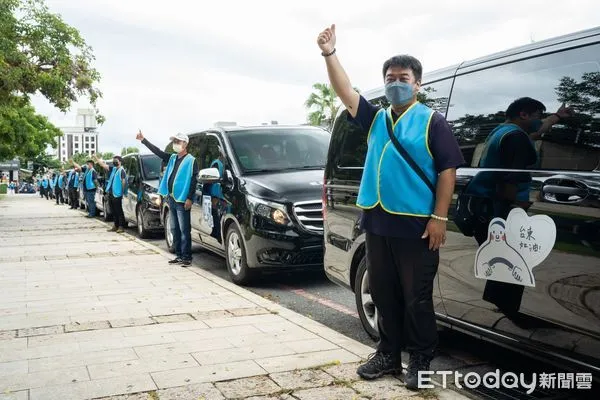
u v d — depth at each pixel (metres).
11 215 22.31
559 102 3.21
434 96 4.16
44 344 4.43
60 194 34.81
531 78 3.42
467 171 3.68
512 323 3.34
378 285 3.52
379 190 3.35
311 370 3.76
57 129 50.31
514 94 3.50
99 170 20.34
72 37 21.48
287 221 6.63
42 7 20.97
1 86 20.91
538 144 3.26
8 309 5.64
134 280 7.23
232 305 5.70
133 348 4.30
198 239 8.95
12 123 39.12
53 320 5.18
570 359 3.01
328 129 8.88
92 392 3.44
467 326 3.72
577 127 3.07
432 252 3.33
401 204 3.28
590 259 2.84
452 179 3.19
